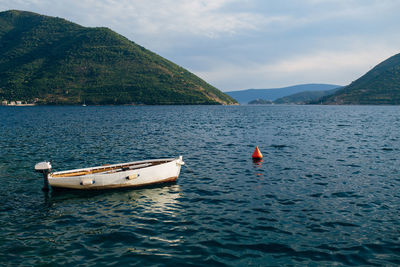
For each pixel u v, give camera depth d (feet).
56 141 121.39
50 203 49.42
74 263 30.71
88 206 47.91
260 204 47.80
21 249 33.65
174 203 48.85
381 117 318.24
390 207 45.98
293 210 45.03
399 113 425.69
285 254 32.19
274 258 31.40
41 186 59.31
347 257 31.45
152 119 273.95
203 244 34.58
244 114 404.57
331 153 94.02
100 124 210.79
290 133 154.10
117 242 35.35
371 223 40.06
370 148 103.45
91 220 42.14
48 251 33.22
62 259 31.50
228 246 34.04
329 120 268.00
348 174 67.00
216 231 38.01
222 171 70.69
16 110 524.11
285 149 102.22
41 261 31.12
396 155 89.97
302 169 72.18
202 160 83.87
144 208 46.78
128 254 32.50
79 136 138.21
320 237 36.06
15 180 63.52
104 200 50.70
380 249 33.12
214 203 48.57
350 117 321.11
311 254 32.12
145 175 58.13
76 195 53.52
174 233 37.60
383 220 41.04
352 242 34.76
